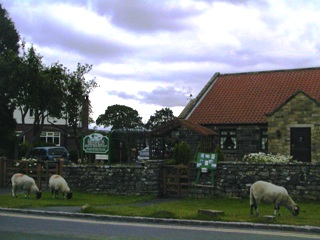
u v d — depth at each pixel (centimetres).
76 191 2258
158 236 1103
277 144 2766
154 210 1552
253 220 1317
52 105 3366
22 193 2116
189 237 1091
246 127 3027
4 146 3744
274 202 1437
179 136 2506
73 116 3897
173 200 1972
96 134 2452
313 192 1842
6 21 3772
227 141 3097
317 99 2938
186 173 2092
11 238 1059
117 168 2188
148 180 2095
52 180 1978
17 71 3117
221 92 3469
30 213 1555
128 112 7506
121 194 2153
